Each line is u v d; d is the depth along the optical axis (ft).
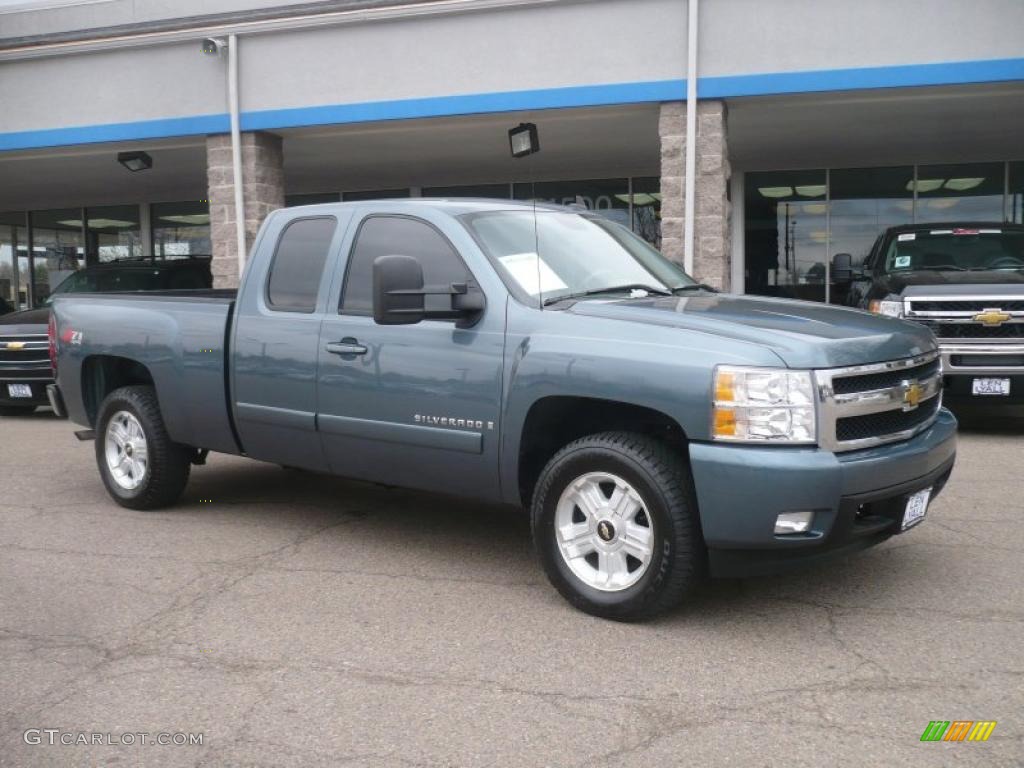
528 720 10.66
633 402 13.07
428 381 15.35
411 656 12.48
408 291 14.30
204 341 18.65
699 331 13.17
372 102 37.60
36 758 9.95
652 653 12.46
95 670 12.16
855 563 15.96
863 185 51.31
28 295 70.08
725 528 12.46
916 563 15.88
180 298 19.57
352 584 15.39
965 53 31.68
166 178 53.98
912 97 34.01
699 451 12.51
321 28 37.86
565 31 35.04
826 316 14.40
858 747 9.92
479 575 15.83
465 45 36.19
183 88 40.22
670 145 34.50
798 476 12.09
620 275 16.46
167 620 13.87
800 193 52.08
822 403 12.41
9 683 11.82
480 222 15.88
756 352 12.50
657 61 34.19
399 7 36.47
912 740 10.03
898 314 26.53
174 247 65.41
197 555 17.04
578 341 13.79
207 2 39.73
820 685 11.41
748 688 11.37
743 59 33.27
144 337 19.63
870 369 13.04
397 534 18.38
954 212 50.29
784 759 9.71
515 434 14.40
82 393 21.33
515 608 14.24
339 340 16.53
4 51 42.19
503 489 14.89
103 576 15.89
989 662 11.94
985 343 25.75
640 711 10.84
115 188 58.44
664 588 12.98
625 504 13.43
